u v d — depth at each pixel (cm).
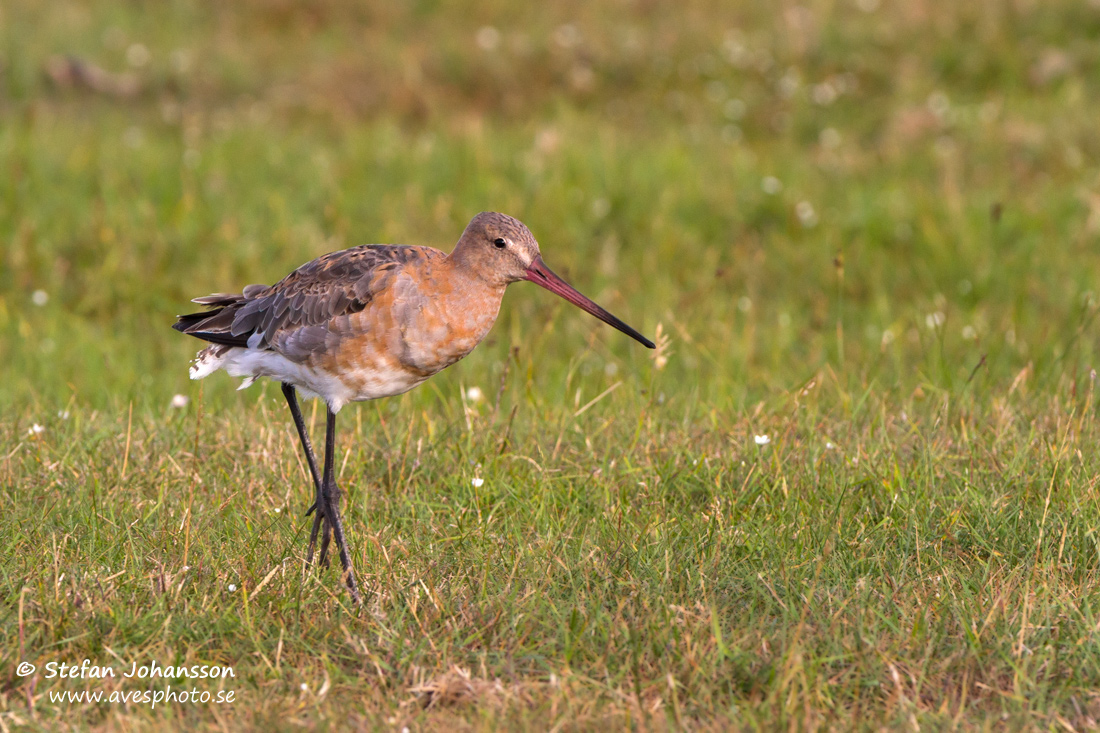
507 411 1246
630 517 983
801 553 912
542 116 2412
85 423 1164
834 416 1189
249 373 945
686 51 2569
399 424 1182
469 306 927
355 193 1889
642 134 2256
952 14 2561
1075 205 1798
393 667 786
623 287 1638
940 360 1318
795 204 1834
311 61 2595
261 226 1778
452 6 2844
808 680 754
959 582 880
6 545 912
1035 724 720
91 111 2348
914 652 792
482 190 1889
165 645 795
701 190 1892
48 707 738
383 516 998
